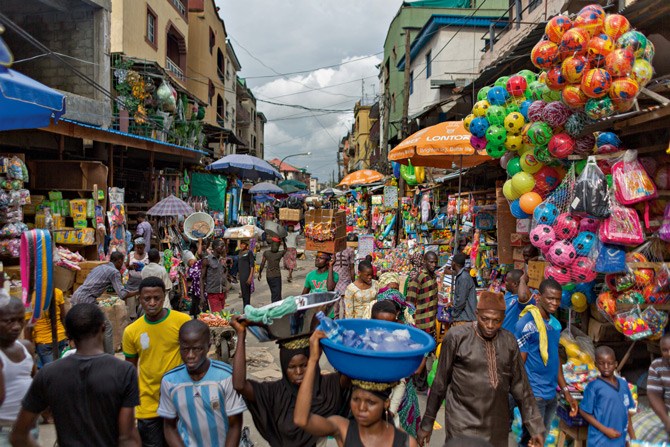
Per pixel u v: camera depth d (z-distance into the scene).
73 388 2.85
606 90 4.53
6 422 3.37
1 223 8.27
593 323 5.52
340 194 34.41
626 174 4.55
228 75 36.00
